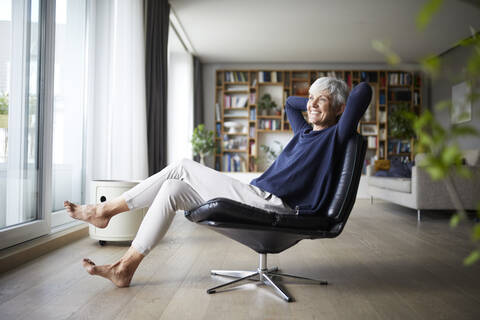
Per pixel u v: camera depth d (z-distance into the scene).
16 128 2.26
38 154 2.47
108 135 3.46
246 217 1.58
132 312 1.45
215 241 2.88
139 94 3.71
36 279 1.83
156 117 4.32
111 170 3.45
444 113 6.88
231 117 7.73
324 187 1.73
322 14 5.30
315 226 1.64
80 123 3.23
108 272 1.70
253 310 1.49
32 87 2.39
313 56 7.25
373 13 5.27
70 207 1.74
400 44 6.49
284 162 1.85
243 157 7.70
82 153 3.27
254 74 7.71
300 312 1.49
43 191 2.51
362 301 1.63
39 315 1.40
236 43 6.55
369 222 4.07
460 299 1.67
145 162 3.75
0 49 2.11
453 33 5.95
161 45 4.52
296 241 1.82
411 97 7.41
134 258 1.71
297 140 1.92
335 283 1.89
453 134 0.37
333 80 1.86
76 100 3.15
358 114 1.67
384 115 7.47
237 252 2.53
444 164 0.35
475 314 1.50
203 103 7.67
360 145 1.73
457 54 6.50
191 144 6.90
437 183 4.25
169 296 1.63
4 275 1.89
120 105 3.52
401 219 4.34
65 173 3.01
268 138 7.76
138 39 3.72
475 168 4.20
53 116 2.74
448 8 5.05
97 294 1.64
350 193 1.68
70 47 3.03
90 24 3.32
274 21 5.57
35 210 2.48
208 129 7.76
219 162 7.67
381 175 6.12
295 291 1.75
